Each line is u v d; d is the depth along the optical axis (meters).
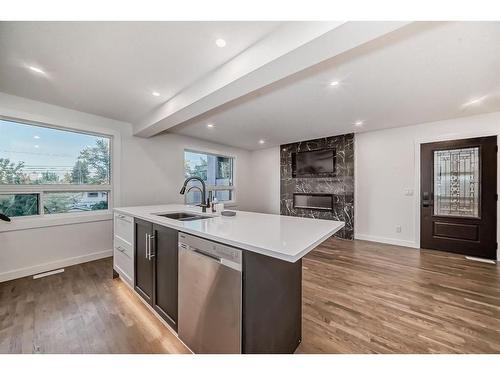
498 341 1.53
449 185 3.54
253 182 6.39
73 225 3.04
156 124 3.04
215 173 5.52
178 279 1.48
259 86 1.91
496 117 3.16
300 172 5.27
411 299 2.11
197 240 1.34
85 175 3.23
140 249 1.97
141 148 3.80
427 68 1.93
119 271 2.37
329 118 3.41
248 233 1.30
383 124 3.77
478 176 3.31
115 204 3.46
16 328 1.66
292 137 4.76
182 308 1.44
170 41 1.62
